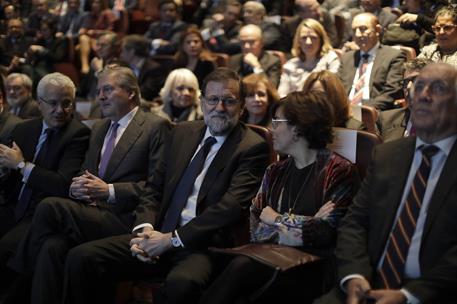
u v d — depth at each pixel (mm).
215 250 4020
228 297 3912
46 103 5328
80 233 4793
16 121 6070
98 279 4555
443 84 3602
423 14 7578
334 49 8164
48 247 4672
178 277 4188
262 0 10711
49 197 4938
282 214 4246
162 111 7555
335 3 9617
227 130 4703
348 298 3539
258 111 6262
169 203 4777
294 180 4277
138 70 9172
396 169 3758
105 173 5141
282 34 9531
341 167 4133
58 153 5340
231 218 4418
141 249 4500
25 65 10672
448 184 3545
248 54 8477
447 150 3633
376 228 3742
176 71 7461
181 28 10695
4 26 13000
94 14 12516
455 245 3461
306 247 4066
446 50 6520
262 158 4621
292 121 4211
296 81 7941
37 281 4664
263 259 3773
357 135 4348
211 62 8766
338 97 5039
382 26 8570
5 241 5141
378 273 3707
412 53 7289
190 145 4824
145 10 12461
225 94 4625
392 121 5504
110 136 5270
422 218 3617
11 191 5551
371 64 7348
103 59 9438
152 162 5062
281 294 4059
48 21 11547
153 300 4746
